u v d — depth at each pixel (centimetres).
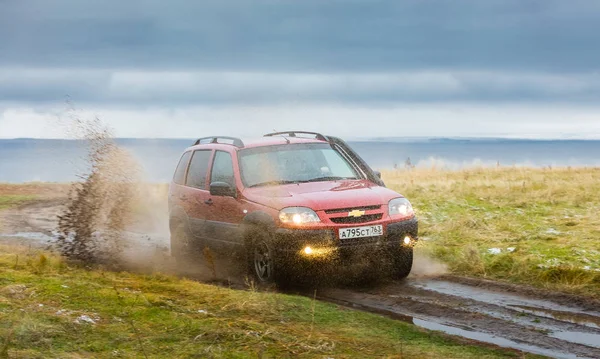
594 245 1772
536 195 2969
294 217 1472
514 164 5450
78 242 1856
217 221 1688
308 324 1078
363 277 1588
